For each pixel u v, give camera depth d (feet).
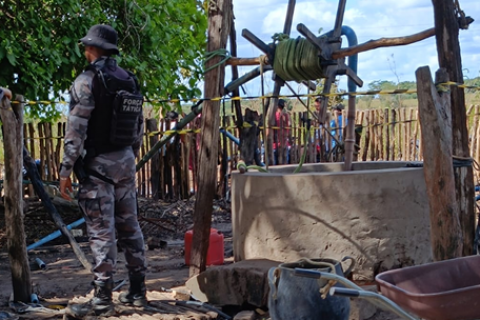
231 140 40.24
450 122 16.84
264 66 22.18
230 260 24.63
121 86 16.67
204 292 18.85
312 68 20.34
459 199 18.57
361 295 10.48
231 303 18.35
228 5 20.16
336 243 18.47
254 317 17.65
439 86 16.92
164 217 33.14
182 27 37.96
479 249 18.37
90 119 16.52
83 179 16.63
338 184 18.39
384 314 17.78
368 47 19.49
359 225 18.42
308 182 18.54
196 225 20.45
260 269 17.93
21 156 18.71
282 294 14.60
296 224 18.70
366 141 47.01
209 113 20.04
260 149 40.16
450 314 10.81
